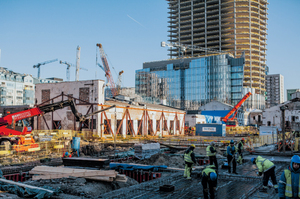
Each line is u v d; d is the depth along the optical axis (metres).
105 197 10.27
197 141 42.31
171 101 166.62
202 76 160.50
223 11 184.38
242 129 73.06
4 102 115.44
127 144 33.84
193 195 10.55
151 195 10.57
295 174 6.38
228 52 181.50
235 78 156.25
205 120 85.56
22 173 16.45
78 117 26.70
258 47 183.38
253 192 11.01
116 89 121.25
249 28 175.88
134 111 50.47
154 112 57.62
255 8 179.62
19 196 10.23
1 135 26.95
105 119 42.81
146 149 24.50
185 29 198.00
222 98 152.88
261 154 25.56
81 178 12.59
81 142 30.75
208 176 9.04
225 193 10.87
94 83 42.34
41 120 46.03
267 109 64.81
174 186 11.44
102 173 12.41
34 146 26.02
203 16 191.75
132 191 11.15
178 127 69.62
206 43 185.12
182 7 196.25
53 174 13.17
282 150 28.08
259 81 180.38
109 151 28.94
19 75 127.19
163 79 172.00
